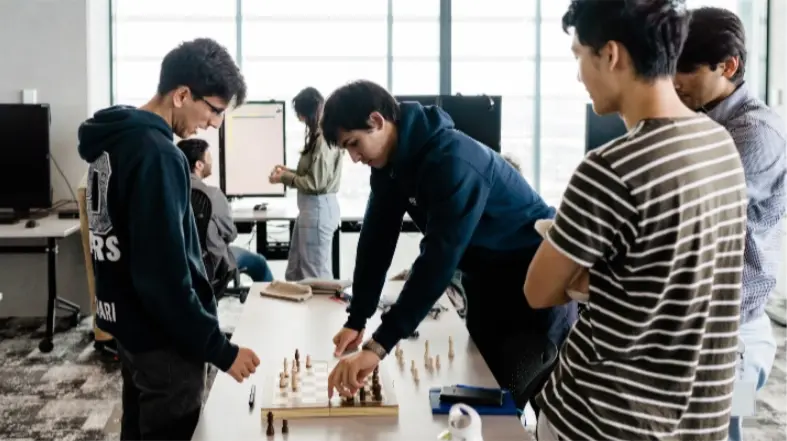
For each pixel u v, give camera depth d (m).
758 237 1.81
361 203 6.19
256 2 6.09
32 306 5.12
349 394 1.66
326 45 6.20
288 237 5.85
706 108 1.83
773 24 5.68
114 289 1.78
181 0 6.00
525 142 6.43
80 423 3.40
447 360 1.99
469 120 4.55
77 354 4.38
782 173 1.80
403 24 6.20
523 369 2.01
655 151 1.17
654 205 1.16
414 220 2.13
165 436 1.83
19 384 3.89
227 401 1.72
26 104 4.68
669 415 1.24
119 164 1.70
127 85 5.98
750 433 3.31
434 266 1.76
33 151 4.70
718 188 1.21
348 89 1.82
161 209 1.68
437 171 1.81
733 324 1.27
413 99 4.54
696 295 1.20
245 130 5.20
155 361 1.81
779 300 5.52
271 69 6.18
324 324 2.33
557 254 1.23
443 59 6.23
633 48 1.19
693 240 1.18
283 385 1.74
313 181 4.69
